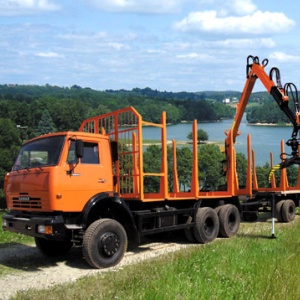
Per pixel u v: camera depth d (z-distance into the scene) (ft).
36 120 203.51
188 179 49.65
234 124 49.88
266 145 154.40
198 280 22.71
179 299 20.11
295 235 39.63
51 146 30.17
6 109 207.72
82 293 22.66
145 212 34.35
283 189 57.16
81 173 30.25
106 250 29.71
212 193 41.88
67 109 200.75
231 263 27.17
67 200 29.32
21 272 29.14
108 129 36.22
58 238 28.68
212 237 39.29
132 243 38.60
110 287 23.39
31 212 30.66
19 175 31.09
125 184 34.37
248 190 49.52
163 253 33.55
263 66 49.65
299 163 45.03
